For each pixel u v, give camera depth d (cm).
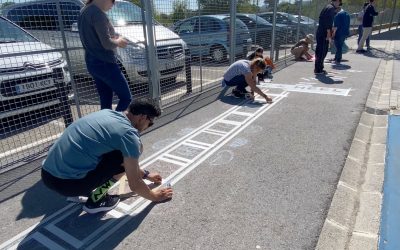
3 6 388
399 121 470
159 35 562
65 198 294
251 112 520
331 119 475
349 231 246
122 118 238
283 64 980
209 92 656
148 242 233
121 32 529
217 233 239
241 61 586
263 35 910
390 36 1862
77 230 250
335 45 947
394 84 703
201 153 374
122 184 313
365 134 432
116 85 368
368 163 355
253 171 328
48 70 430
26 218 266
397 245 231
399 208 274
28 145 416
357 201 284
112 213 268
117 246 231
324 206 268
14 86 406
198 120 489
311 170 327
